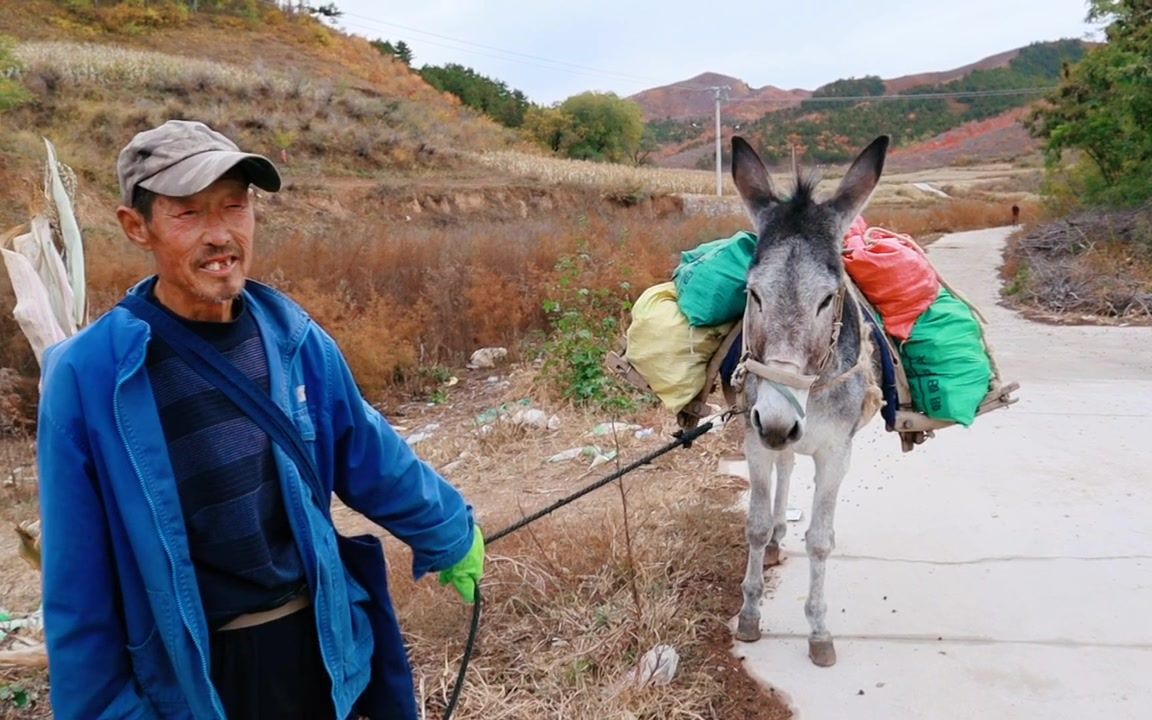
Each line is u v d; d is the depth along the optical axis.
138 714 1.88
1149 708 3.54
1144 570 4.62
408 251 12.37
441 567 2.32
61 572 1.74
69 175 3.55
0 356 8.90
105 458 1.75
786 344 3.12
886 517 5.43
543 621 4.14
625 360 4.21
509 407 8.15
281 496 1.96
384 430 2.21
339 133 34.09
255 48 53.50
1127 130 20.34
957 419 3.82
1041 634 4.09
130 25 48.84
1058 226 20.89
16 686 3.93
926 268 3.97
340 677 2.06
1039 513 5.38
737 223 20.66
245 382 1.91
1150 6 20.36
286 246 12.62
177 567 1.78
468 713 3.53
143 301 1.88
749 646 4.05
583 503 5.83
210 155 1.78
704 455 6.63
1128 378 9.30
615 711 3.45
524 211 30.81
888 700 3.65
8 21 44.38
